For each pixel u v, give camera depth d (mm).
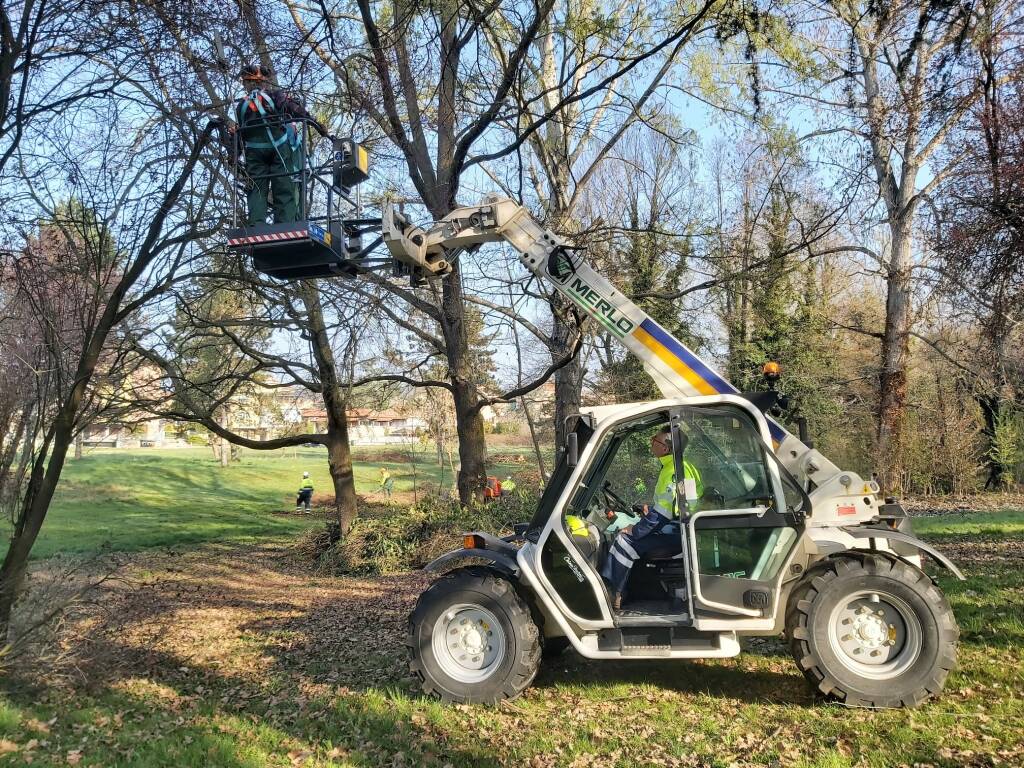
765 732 4832
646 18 13750
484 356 23281
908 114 11938
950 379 26672
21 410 7055
